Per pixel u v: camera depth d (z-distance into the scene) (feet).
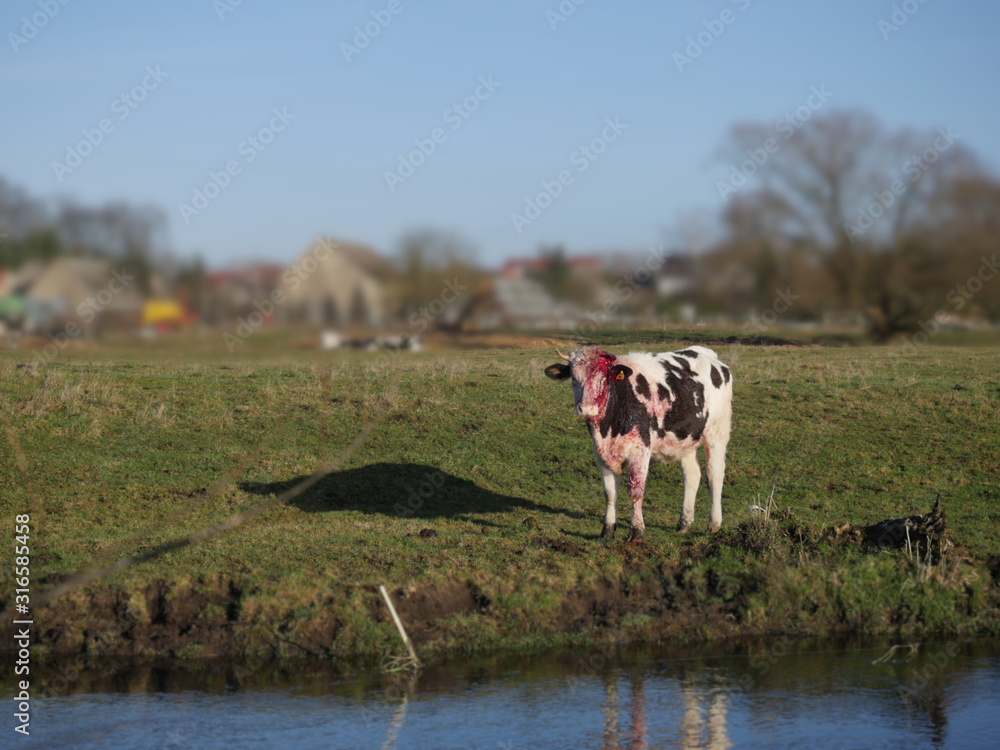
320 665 31.99
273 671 31.58
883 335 88.58
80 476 48.08
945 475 49.70
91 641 32.83
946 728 27.68
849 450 53.21
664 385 39.78
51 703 29.19
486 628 33.60
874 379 65.31
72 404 55.72
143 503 45.24
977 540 40.78
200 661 32.24
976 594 36.50
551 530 41.32
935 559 37.65
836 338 84.07
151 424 54.65
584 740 26.78
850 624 35.60
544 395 59.72
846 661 32.86
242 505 45.32
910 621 35.68
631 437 38.81
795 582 36.01
